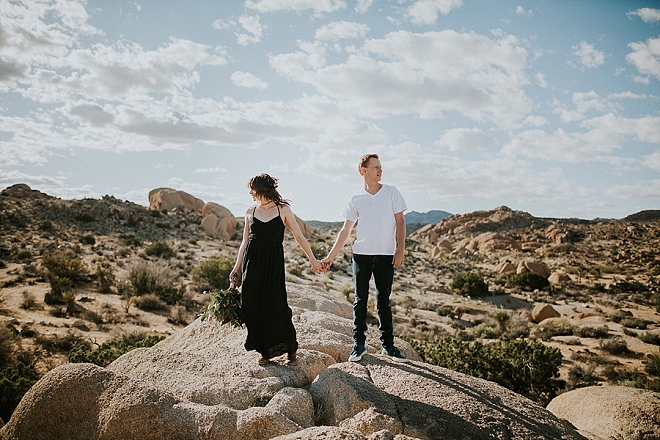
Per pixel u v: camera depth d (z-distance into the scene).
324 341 5.20
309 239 70.88
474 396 4.06
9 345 15.23
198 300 27.23
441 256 77.50
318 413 3.82
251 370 4.36
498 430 3.55
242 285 4.32
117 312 22.69
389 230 4.59
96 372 3.68
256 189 4.31
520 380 15.66
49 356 15.70
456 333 27.36
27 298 22.42
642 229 112.88
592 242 104.31
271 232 4.33
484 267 66.25
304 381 4.37
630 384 16.61
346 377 4.11
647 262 71.31
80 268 28.33
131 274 29.91
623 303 39.88
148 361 4.72
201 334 6.27
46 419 3.44
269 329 4.34
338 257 55.53
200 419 3.37
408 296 39.69
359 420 3.54
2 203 55.94
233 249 51.97
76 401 3.49
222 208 70.06
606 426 6.09
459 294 43.75
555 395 15.76
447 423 3.56
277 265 4.35
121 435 3.27
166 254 41.91
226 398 3.85
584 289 48.00
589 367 18.77
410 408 3.73
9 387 10.36
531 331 27.23
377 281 4.70
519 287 47.66
